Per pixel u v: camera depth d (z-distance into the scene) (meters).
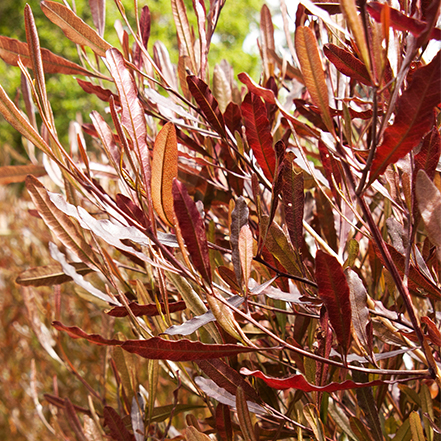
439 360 0.77
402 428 0.77
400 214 0.81
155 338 0.69
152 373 0.82
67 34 0.82
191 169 0.99
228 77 1.02
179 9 0.89
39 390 2.40
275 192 0.72
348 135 0.69
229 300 0.73
